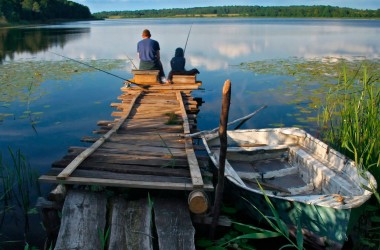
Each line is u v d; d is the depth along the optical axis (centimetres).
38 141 643
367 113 489
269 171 498
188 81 916
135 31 3794
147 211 358
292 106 822
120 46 2184
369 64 1329
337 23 6144
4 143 631
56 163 416
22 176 507
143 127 589
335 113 701
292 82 1059
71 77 1173
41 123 735
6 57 1620
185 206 369
